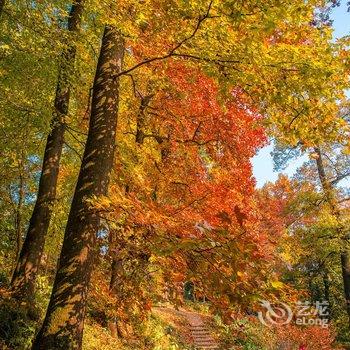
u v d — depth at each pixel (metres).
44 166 8.48
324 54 4.12
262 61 4.12
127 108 8.84
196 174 9.40
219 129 9.04
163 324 14.59
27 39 7.04
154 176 9.17
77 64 8.23
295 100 4.55
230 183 8.98
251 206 8.88
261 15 3.55
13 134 8.59
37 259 8.00
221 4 3.68
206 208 6.80
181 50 4.57
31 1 7.14
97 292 6.94
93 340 8.33
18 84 7.84
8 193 11.88
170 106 9.27
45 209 8.27
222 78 4.45
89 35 7.70
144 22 4.95
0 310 6.68
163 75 7.69
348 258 15.77
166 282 4.06
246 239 3.04
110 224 4.60
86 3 5.80
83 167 4.87
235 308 3.35
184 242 3.13
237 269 2.99
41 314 8.02
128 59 7.75
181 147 9.45
